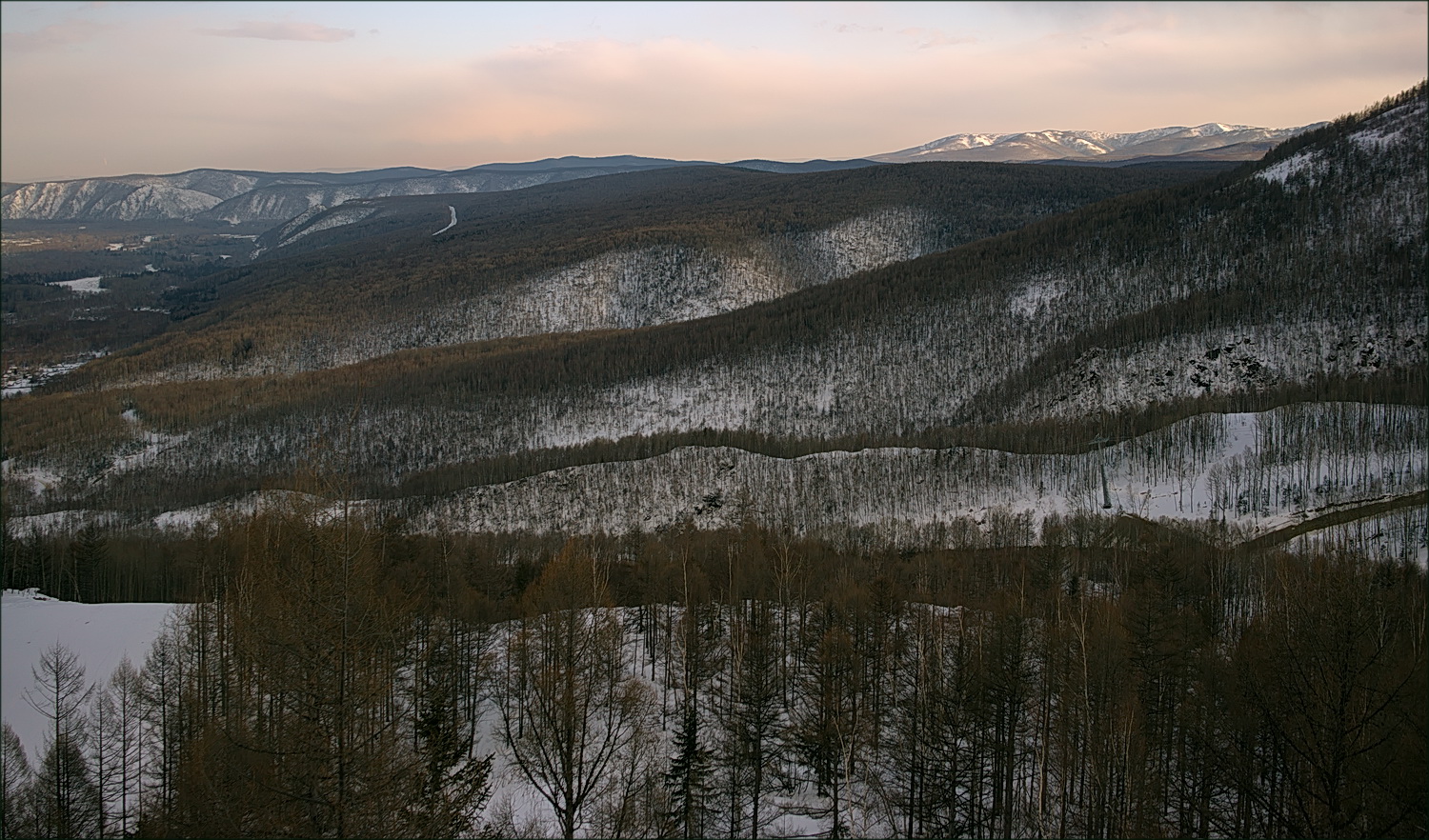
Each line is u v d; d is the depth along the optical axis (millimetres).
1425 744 37688
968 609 75312
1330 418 159000
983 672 55219
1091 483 159375
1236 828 48656
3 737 52156
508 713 64438
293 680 31000
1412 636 49688
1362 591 44688
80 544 115250
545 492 162625
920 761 53312
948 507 155500
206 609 64812
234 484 192125
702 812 53531
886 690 64938
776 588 82562
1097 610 61875
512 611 77562
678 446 181000
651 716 62438
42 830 47812
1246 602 83062
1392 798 38000
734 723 58344
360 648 31516
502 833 43438
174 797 45812
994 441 179875
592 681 45750
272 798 30375
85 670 72688
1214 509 140375
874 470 164625
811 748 56281
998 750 55688
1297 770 46281
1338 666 40531
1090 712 51031
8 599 99688
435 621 66875
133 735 59781
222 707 55312
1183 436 167125
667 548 103062
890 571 92562
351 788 30375
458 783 42000
